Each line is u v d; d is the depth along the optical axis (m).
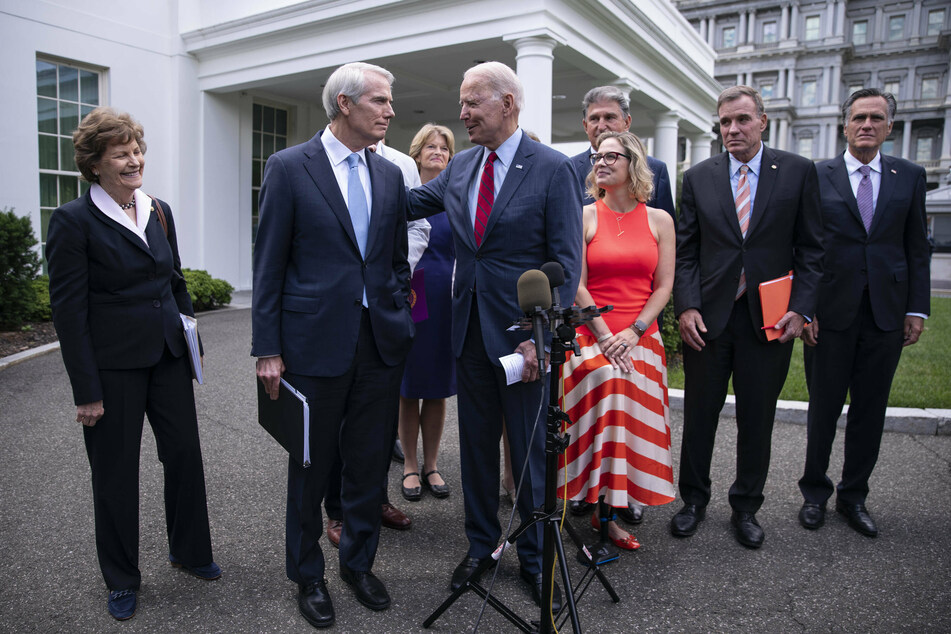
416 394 3.56
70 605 2.55
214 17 11.55
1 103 9.18
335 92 2.46
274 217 2.45
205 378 6.02
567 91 13.80
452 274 3.61
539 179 2.58
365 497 2.65
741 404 3.19
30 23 9.45
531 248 2.61
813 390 3.41
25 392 5.36
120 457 2.49
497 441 2.79
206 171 11.73
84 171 2.44
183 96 11.43
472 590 2.45
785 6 57.22
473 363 2.72
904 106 56.12
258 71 10.86
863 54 57.56
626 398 2.99
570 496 3.03
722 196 3.19
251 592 2.67
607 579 2.71
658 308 3.09
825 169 3.42
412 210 2.94
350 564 2.65
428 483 3.75
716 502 3.63
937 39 54.25
